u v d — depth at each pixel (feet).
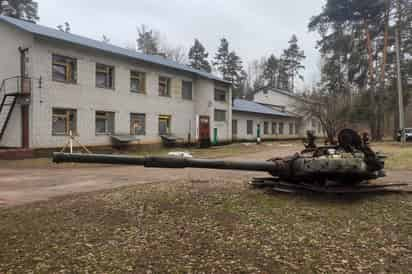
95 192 26.61
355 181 22.33
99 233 16.15
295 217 18.22
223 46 209.46
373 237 15.08
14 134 60.75
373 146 81.00
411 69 102.73
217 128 97.09
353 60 108.68
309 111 120.98
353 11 105.91
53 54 60.64
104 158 20.51
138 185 29.55
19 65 59.77
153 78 80.74
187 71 88.89
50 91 59.98
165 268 12.11
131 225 17.37
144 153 68.54
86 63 66.03
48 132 59.72
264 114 127.65
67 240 15.19
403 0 100.37
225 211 19.76
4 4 115.34
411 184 26.94
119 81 72.59
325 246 14.05
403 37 102.73
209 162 21.09
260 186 26.05
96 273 11.76
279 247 13.99
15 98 59.41
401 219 17.66
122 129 73.20
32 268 12.19
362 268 11.94
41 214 19.75
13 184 32.09
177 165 20.72
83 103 65.41
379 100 109.50
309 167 20.99
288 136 146.10
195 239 15.14
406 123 172.96
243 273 11.66
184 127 89.92
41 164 48.98
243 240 14.88
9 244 14.71
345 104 108.99
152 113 80.38
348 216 18.28
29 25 62.44
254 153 67.10
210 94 92.48
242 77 224.12
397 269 11.85
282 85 223.10
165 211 19.99
